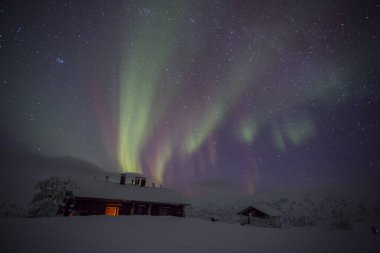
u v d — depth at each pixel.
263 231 18.44
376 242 14.59
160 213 24.50
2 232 10.00
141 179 28.64
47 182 21.00
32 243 8.30
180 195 27.75
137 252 8.01
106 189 22.59
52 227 12.34
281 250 10.54
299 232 18.88
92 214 20.38
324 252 10.73
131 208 22.66
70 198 20.22
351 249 11.86
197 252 8.67
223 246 10.59
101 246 8.52
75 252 7.45
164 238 11.70
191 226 18.22
